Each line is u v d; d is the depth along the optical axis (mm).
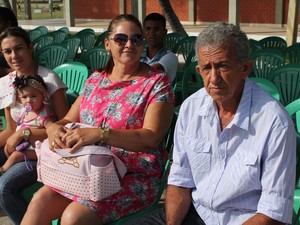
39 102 3490
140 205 2883
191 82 6387
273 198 2170
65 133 2896
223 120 2354
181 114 2488
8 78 3750
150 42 4922
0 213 4113
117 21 3020
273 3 24797
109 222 2791
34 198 2900
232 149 2287
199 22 26984
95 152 2740
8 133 3775
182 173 2535
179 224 2510
